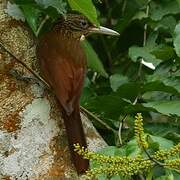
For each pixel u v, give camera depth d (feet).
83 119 35.37
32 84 33.83
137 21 44.50
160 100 36.24
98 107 36.40
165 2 42.52
